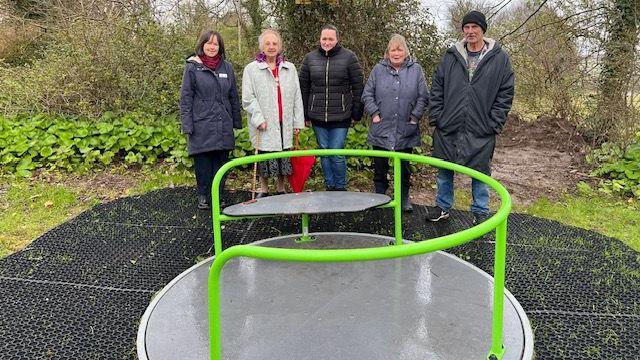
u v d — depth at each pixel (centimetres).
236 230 404
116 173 545
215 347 195
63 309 288
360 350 226
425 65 584
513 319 254
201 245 376
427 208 455
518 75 744
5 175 529
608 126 609
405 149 417
